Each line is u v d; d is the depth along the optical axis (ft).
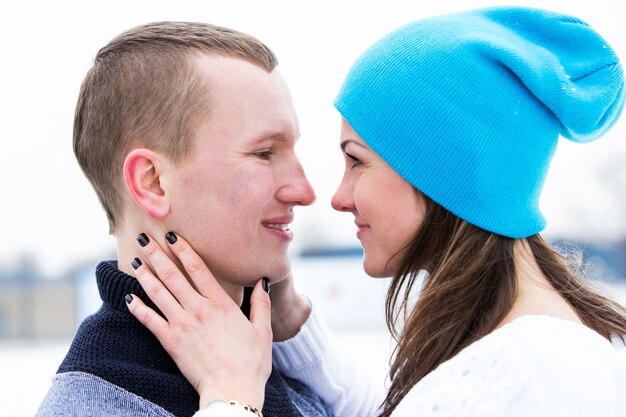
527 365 3.16
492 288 3.70
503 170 3.78
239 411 3.55
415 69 3.85
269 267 4.14
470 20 4.00
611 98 3.89
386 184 3.99
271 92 4.05
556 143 3.99
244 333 3.88
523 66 3.69
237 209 3.97
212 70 3.92
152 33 4.06
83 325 3.95
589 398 3.08
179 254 3.94
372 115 3.94
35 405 12.81
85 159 4.24
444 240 3.89
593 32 3.96
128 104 3.98
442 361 3.64
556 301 3.68
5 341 16.61
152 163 3.94
